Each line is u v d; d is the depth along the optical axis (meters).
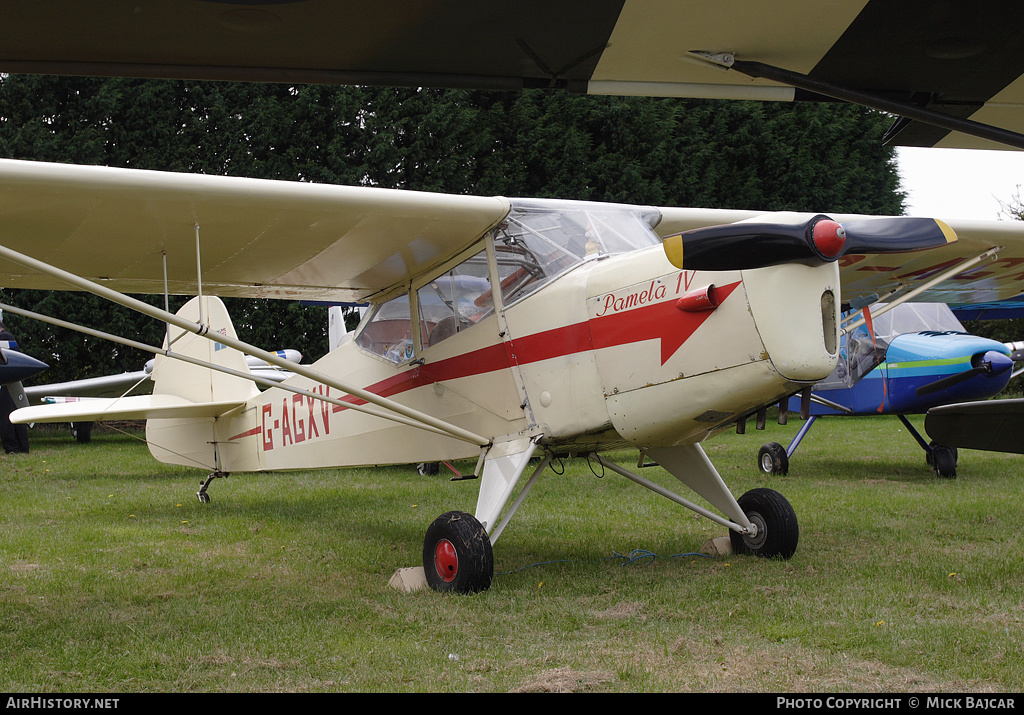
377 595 3.84
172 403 7.30
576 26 2.14
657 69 2.36
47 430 17.12
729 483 7.83
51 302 14.61
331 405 5.80
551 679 2.64
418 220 4.15
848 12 2.06
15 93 14.48
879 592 3.63
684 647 2.94
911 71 2.33
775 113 18.94
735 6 2.06
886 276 5.77
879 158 20.03
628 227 4.43
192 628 3.28
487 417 4.49
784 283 3.33
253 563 4.59
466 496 7.55
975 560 4.29
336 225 4.10
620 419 3.84
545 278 4.23
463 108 16.42
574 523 5.82
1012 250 5.27
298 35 2.13
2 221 3.78
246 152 15.31
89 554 4.80
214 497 7.49
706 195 17.92
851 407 8.75
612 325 3.86
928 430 3.25
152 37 2.11
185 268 4.74
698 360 3.54
